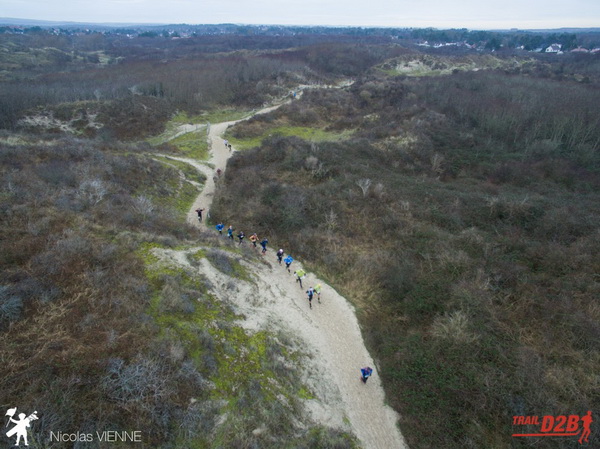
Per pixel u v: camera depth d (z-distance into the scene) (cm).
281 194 3266
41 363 1221
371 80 9031
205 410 1312
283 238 2856
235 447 1241
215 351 1554
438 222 3014
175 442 1193
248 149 4650
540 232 2909
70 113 6344
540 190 4119
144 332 1468
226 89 8525
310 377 1703
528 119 5881
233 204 3250
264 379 1535
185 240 2397
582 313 1928
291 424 1425
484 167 4638
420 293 2242
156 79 8531
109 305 1534
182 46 18525
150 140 6084
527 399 1548
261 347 1692
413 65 11544
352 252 2678
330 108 7056
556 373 1648
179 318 1633
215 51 16488
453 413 1588
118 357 1309
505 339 1861
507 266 2347
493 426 1506
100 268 1730
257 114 6644
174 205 3212
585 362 1694
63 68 12256
